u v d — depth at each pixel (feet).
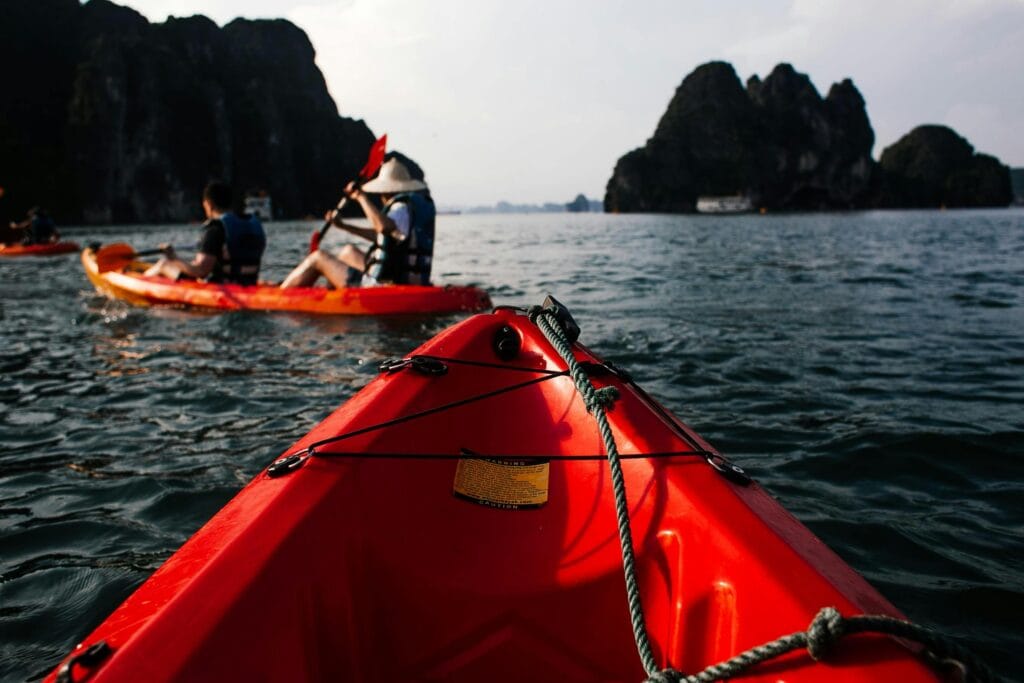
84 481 9.30
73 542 7.69
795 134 513.45
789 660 3.29
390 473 5.21
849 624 3.05
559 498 5.55
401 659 4.55
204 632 3.28
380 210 21.21
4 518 8.27
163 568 3.89
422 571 4.85
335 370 14.74
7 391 13.55
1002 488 8.81
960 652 3.02
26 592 6.70
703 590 4.13
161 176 281.13
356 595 4.43
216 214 22.94
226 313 20.97
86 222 258.98
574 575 4.86
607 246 65.87
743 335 18.30
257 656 3.42
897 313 21.88
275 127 337.52
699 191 498.28
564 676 4.51
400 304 19.79
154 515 8.32
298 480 4.66
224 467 9.69
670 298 25.55
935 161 626.23
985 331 18.85
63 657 5.74
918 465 9.57
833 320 20.62
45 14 295.28
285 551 4.00
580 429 5.91
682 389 13.34
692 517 4.50
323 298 20.33
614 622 4.63
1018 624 6.02
